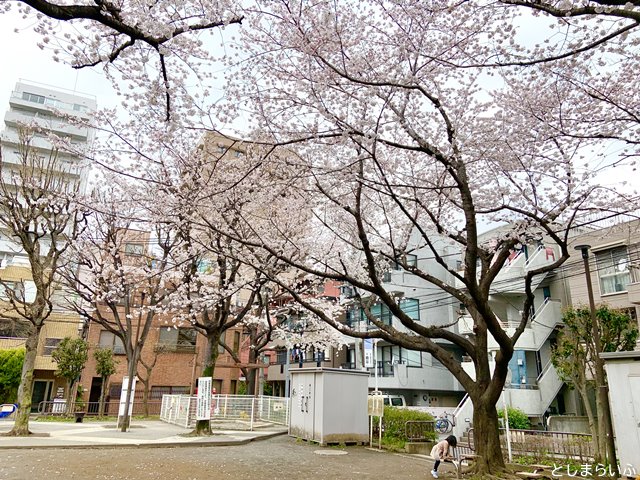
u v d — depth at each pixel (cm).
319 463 958
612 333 1172
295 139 724
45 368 2405
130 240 1582
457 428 1589
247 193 883
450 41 664
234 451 1102
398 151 920
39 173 1312
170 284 1575
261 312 1645
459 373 873
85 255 1377
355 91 690
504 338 783
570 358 1284
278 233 1090
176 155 833
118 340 2544
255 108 727
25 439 1102
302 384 1432
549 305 1978
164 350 2573
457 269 2405
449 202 980
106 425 1666
